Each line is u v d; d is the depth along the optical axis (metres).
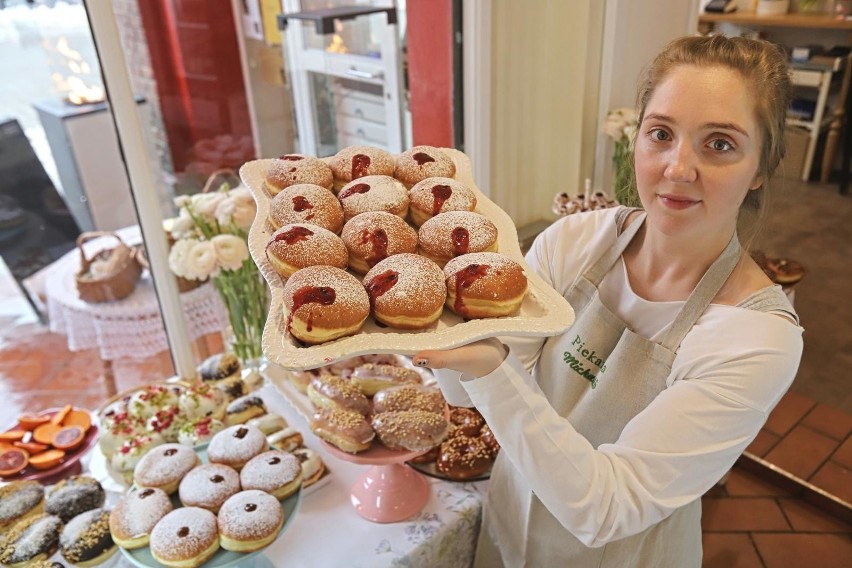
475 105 1.93
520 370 0.82
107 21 1.41
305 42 2.27
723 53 0.78
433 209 0.97
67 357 2.48
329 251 0.85
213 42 2.28
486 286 0.80
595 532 0.80
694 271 0.93
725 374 0.82
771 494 2.05
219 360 1.60
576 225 1.09
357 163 1.06
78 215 2.70
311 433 1.43
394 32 2.03
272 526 1.09
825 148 2.81
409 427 1.18
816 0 2.62
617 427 0.98
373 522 1.21
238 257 1.53
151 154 2.34
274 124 2.46
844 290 2.51
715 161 0.78
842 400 2.28
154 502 1.14
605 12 1.90
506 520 1.22
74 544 1.13
